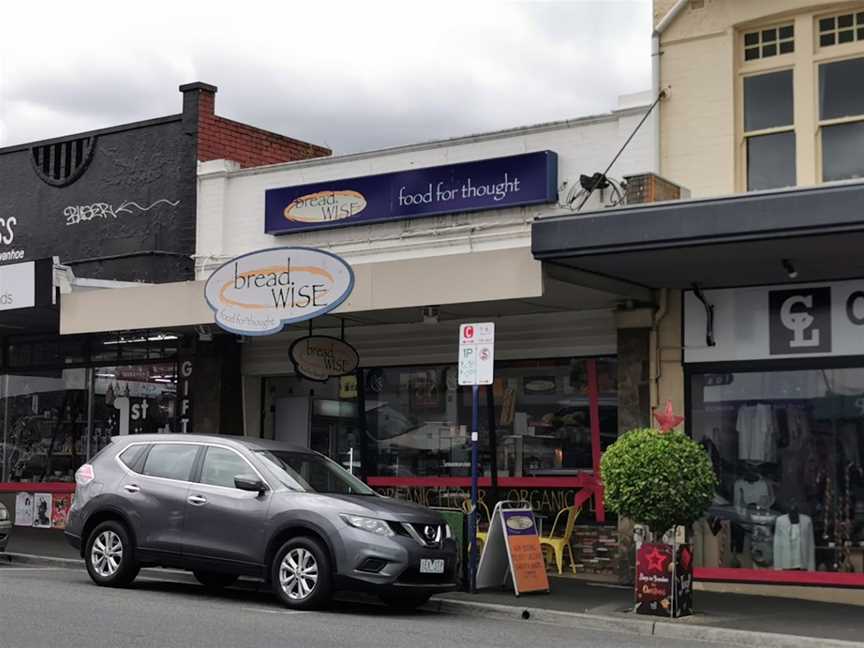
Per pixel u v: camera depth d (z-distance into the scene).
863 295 13.38
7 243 20.73
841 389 13.52
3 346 21.45
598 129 15.04
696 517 11.45
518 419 16.11
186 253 18.47
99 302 16.55
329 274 14.16
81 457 20.17
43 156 20.47
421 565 11.22
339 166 17.11
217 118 19.02
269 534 11.43
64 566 15.10
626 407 14.54
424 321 15.21
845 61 13.70
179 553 11.96
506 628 10.94
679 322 14.41
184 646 8.77
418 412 17.02
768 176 14.04
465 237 15.78
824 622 11.32
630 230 12.10
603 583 14.16
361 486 12.50
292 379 18.48
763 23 14.20
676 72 14.59
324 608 11.41
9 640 8.76
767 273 13.41
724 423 14.12
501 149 15.70
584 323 15.40
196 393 18.39
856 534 13.28
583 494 15.24
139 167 19.22
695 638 10.77
